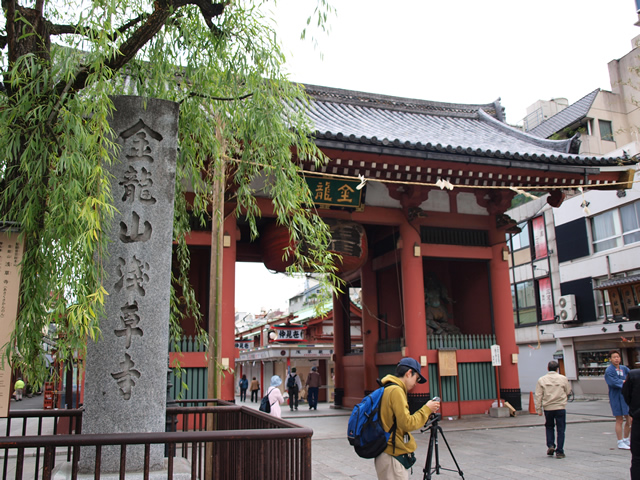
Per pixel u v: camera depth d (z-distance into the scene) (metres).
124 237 4.81
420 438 11.36
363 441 4.31
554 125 32.06
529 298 30.28
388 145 12.86
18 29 4.59
